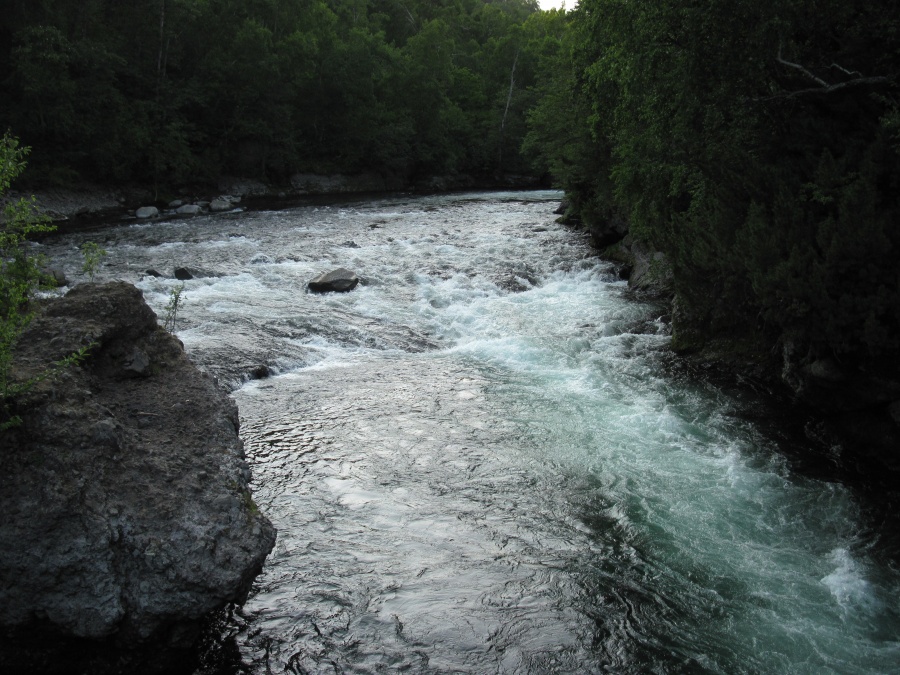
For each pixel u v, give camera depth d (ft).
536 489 28.53
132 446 18.47
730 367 43.01
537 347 48.16
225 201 135.64
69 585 15.72
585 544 24.68
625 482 29.30
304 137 201.46
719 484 29.35
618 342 49.44
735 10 38.22
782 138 37.88
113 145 131.85
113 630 15.81
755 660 19.27
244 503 18.51
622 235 82.99
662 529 25.80
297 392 38.50
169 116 151.84
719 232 38.50
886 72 34.63
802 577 23.15
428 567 22.97
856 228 29.14
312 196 169.48
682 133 43.70
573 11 68.33
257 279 65.05
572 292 65.21
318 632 19.69
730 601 21.80
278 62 174.19
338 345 47.60
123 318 22.24
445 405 37.35
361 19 249.96
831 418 34.86
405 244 88.12
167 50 158.81
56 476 16.39
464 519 26.04
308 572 22.39
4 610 15.67
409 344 48.65
